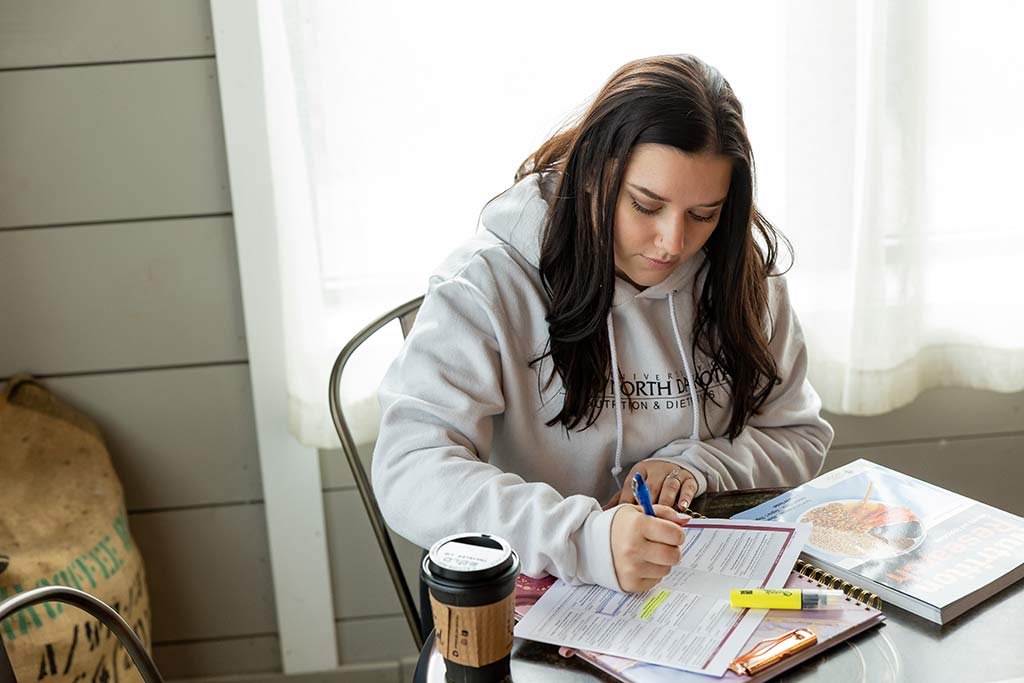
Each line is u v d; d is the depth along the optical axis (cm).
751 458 147
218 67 176
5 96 178
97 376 193
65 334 190
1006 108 187
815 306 190
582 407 139
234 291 191
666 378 145
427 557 99
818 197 185
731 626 101
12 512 171
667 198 125
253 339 189
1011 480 213
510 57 178
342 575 206
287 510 199
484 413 136
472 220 184
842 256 187
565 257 137
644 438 145
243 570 206
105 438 196
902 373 193
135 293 189
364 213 181
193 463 199
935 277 195
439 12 174
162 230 187
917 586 105
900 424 207
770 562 111
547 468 144
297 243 179
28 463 180
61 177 183
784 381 159
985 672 95
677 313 147
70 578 165
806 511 122
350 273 183
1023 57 184
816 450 157
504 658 97
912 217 185
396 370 141
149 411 196
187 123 182
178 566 204
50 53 177
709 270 145
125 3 176
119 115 181
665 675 95
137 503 200
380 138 178
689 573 111
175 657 210
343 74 174
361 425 189
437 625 97
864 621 101
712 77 129
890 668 96
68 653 161
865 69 177
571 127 144
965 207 192
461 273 141
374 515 157
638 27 179
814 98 180
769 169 187
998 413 208
